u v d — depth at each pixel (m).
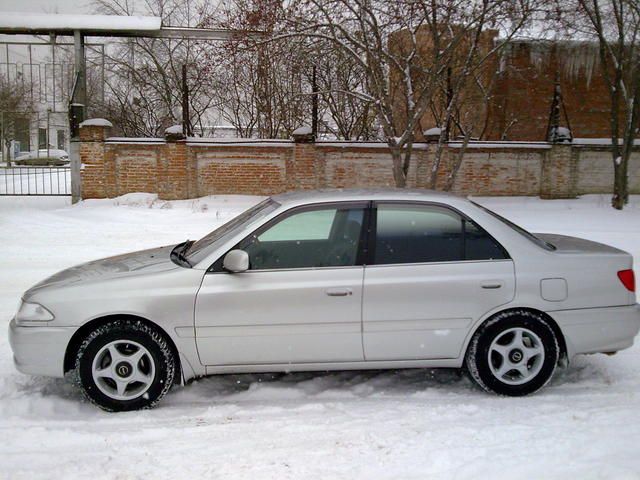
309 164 15.66
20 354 4.25
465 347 4.43
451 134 17.61
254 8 12.81
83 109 15.62
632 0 14.75
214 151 15.62
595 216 14.12
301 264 4.40
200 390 4.66
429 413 4.12
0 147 28.64
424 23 13.98
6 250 9.91
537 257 4.46
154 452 3.58
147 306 4.22
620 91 15.76
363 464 3.37
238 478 3.24
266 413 4.18
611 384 4.68
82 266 5.00
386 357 4.42
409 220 4.52
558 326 4.43
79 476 3.29
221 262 4.36
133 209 14.08
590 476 3.16
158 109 19.58
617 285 4.48
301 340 4.33
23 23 15.74
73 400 4.47
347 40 12.90
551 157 16.52
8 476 3.29
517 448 3.52
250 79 17.36
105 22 15.82
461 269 4.39
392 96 15.42
